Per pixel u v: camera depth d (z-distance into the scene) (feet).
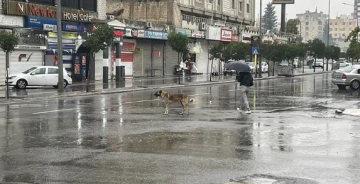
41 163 29.22
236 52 167.32
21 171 27.17
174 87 111.45
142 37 151.12
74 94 85.25
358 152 33.27
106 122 48.47
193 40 186.09
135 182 24.84
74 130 42.78
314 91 101.45
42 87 104.37
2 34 81.46
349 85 108.68
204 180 25.32
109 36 110.52
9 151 32.94
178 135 40.34
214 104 69.67
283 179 25.62
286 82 138.92
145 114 56.08
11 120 49.70
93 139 38.01
